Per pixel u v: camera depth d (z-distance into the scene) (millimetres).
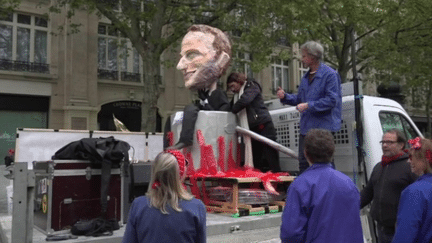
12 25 19422
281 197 4387
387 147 3258
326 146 2314
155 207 2053
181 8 13094
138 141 7305
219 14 13719
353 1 14109
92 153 3354
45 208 3307
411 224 2238
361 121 4289
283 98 4527
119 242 3076
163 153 2188
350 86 4777
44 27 20156
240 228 3434
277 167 4824
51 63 20141
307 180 2240
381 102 4961
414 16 16609
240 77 4926
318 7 12719
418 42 17547
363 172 4172
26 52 19781
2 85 18953
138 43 14930
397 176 3168
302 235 2135
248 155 4652
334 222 2123
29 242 2879
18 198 2859
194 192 4316
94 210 3398
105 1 15109
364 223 3461
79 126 20297
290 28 13664
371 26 16438
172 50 16375
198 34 5188
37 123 20172
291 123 5453
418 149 2430
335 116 4027
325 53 19953
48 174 3232
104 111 21562
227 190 4117
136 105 22547
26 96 19750
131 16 14531
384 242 3293
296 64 26594
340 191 2189
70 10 18094
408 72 17719
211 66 5047
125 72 22031
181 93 23031
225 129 4699
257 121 4812
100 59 21562
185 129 4391
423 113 30281
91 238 3023
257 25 14070
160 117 22750
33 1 19688
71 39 20344
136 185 3996
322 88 4059
